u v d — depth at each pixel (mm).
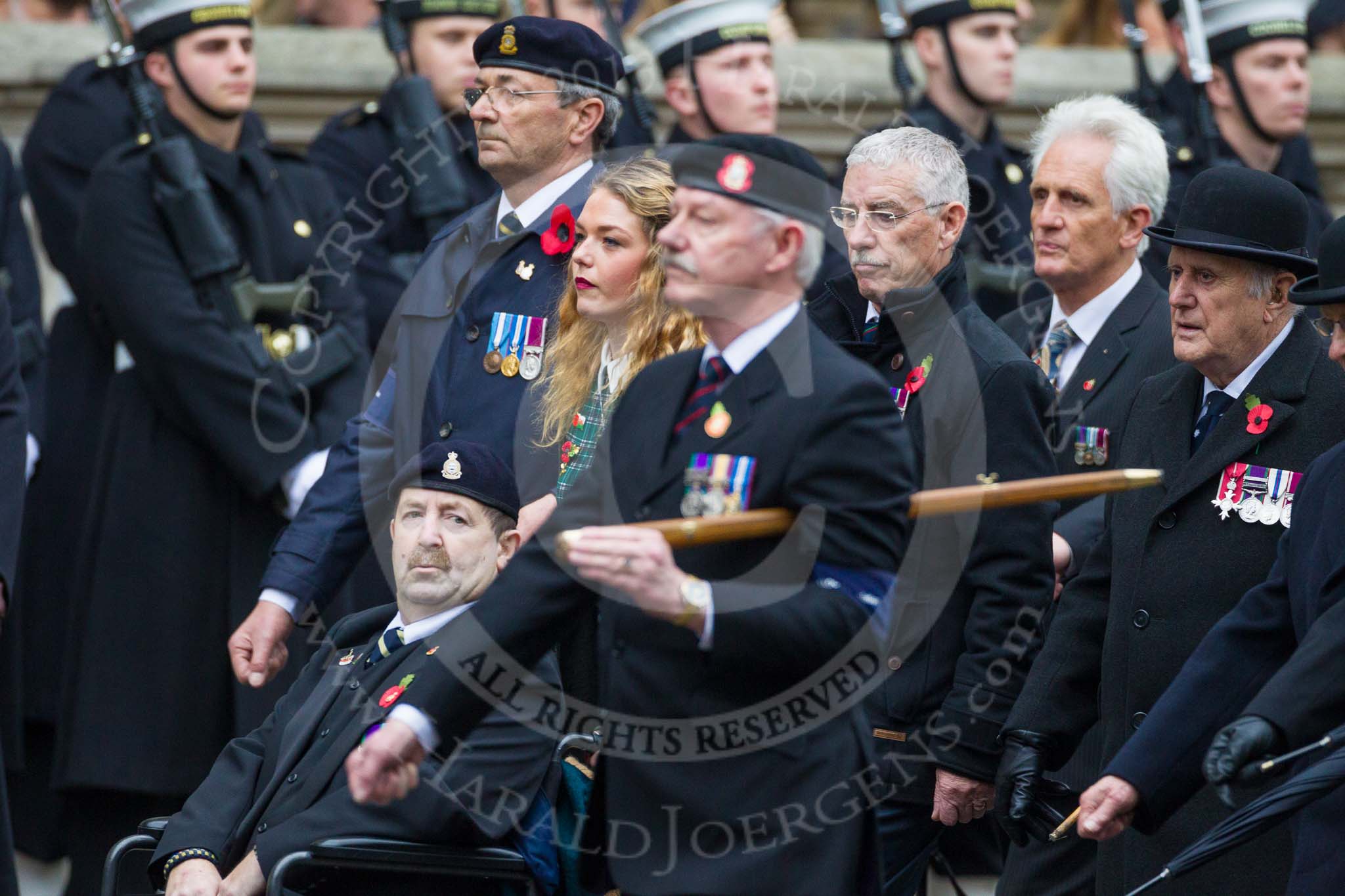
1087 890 19906
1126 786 16188
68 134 27719
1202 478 17938
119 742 24703
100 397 27375
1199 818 17766
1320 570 15781
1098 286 21047
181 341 24703
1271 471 17750
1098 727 19953
